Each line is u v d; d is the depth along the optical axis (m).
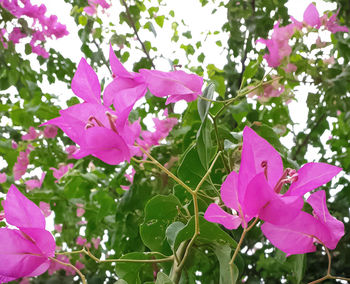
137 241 0.48
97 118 0.19
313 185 0.17
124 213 0.47
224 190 0.18
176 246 0.28
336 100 0.46
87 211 0.55
